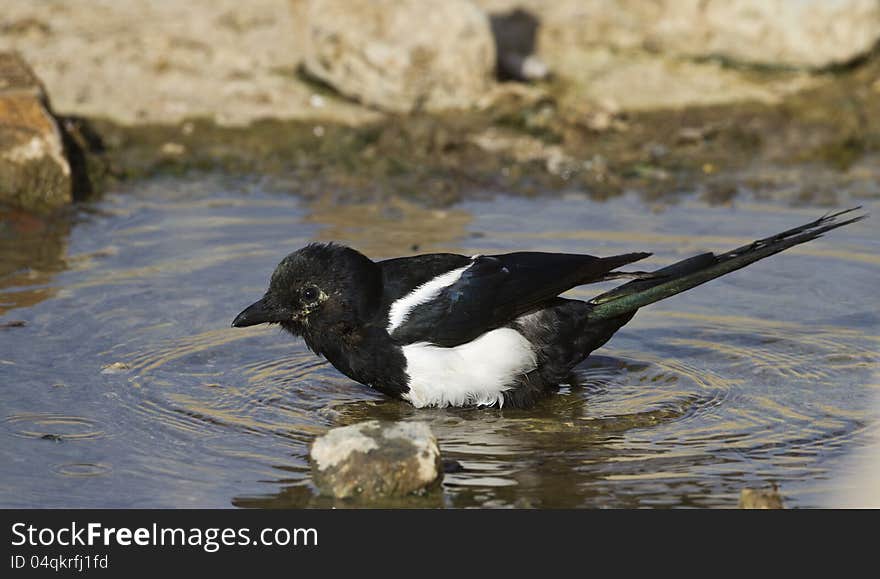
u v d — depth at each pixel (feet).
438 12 61.36
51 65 61.41
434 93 61.67
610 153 59.06
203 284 43.14
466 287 35.09
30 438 31.99
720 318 40.96
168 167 56.13
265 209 51.78
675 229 49.39
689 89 65.21
